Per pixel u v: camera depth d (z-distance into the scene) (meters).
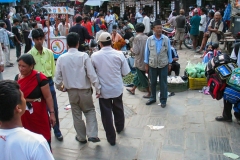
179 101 5.79
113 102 4.25
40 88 3.15
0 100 1.55
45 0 30.70
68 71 3.71
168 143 4.11
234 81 4.23
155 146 4.03
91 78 3.74
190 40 12.56
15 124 1.62
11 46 13.65
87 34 7.87
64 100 6.21
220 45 11.79
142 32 5.67
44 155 1.54
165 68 5.28
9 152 1.53
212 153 3.80
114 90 3.96
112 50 3.95
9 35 10.26
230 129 4.48
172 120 4.88
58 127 4.26
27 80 3.09
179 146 4.01
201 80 6.40
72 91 3.80
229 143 4.05
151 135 4.37
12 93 1.58
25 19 11.68
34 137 1.56
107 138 4.08
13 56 11.52
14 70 9.03
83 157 3.79
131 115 5.14
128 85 7.00
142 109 5.43
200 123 4.73
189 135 4.32
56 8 10.94
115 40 8.64
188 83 6.59
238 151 3.83
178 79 6.47
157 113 5.20
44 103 3.26
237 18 9.34
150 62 5.25
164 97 5.44
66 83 3.77
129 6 22.41
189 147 3.97
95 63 3.89
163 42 5.14
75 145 4.13
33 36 3.83
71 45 3.73
